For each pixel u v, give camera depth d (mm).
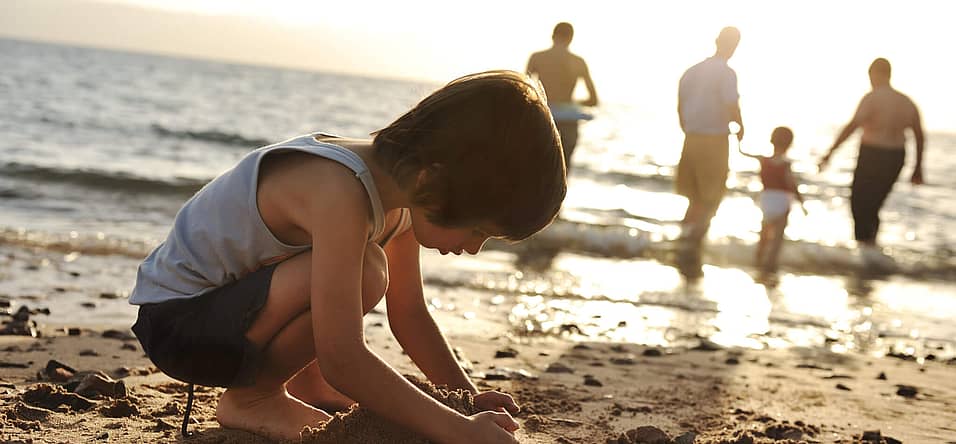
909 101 8438
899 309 6379
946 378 3844
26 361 2900
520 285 5973
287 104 40562
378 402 1700
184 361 1891
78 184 10195
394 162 1679
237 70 94438
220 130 24156
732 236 9703
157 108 30203
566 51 8484
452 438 1710
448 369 2189
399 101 54188
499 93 1637
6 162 10977
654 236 8547
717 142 8016
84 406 2256
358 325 1707
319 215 1710
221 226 1842
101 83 41312
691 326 4980
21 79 37969
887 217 16219
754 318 5453
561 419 2535
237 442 1928
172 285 1906
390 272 2148
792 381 3506
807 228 12875
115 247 6289
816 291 7062
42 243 6207
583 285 6211
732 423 2660
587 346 4090
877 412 3004
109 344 3303
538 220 1674
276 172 1812
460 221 1660
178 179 10891
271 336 1836
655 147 32312
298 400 2061
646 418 2645
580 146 30438
